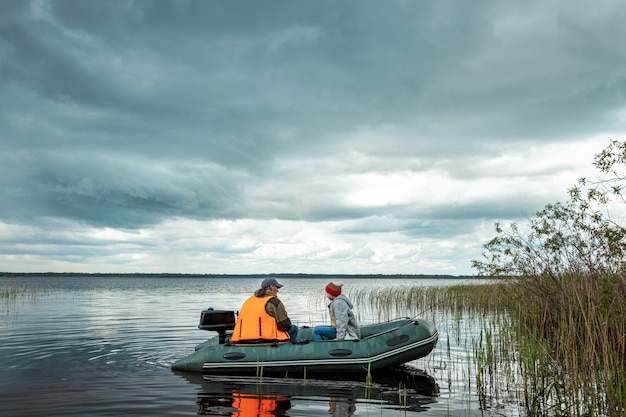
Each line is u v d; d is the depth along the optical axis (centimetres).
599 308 612
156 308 2119
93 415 483
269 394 583
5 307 2027
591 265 812
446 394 589
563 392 582
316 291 4681
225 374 698
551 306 888
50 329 1238
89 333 1155
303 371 708
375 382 656
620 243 704
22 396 558
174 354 860
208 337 1084
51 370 715
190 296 3566
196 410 504
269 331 744
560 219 883
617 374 515
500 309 1445
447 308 1720
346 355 718
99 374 688
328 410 511
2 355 845
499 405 539
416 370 733
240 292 4634
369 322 1436
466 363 784
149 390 595
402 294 2078
